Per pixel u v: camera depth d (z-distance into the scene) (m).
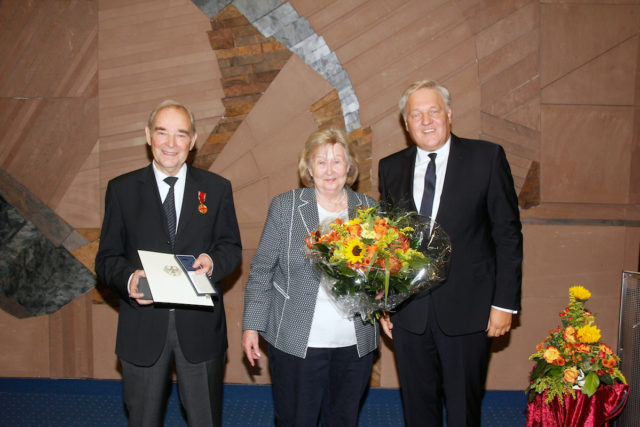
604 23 2.85
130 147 2.99
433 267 1.65
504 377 3.04
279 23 2.91
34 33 2.97
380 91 2.91
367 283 1.61
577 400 1.98
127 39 2.95
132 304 1.88
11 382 3.08
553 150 2.91
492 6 2.86
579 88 2.88
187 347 1.89
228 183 2.10
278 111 2.95
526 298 3.00
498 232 1.93
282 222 1.91
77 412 2.84
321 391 1.84
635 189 2.93
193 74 2.96
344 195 1.99
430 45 2.88
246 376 3.11
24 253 3.06
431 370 2.02
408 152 2.19
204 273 1.80
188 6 2.92
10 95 3.00
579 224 2.96
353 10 2.88
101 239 1.95
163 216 1.93
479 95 2.88
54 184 3.03
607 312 2.98
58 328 3.11
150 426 1.89
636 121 2.89
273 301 1.93
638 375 2.11
